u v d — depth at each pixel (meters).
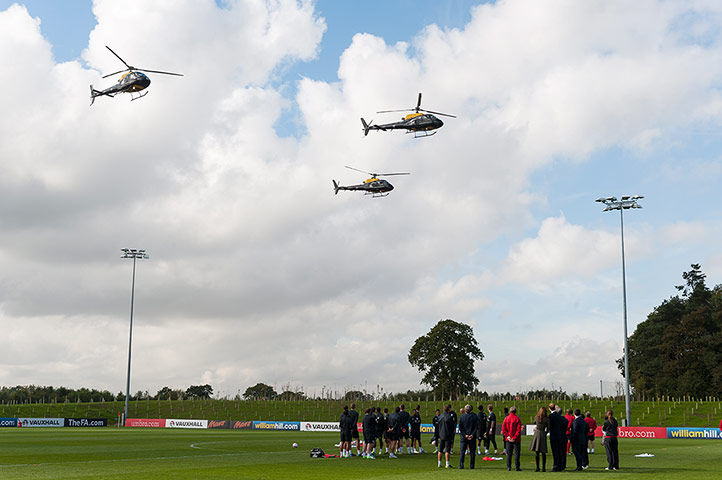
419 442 39.53
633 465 31.16
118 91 75.06
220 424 92.31
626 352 75.56
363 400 130.75
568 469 29.09
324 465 30.20
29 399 158.88
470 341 127.56
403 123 84.38
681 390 123.19
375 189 93.75
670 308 137.62
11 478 23.98
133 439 56.09
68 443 48.91
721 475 25.50
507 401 113.94
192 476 24.78
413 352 128.88
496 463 32.38
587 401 107.38
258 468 28.42
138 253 102.44
